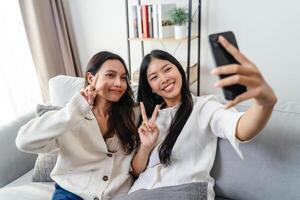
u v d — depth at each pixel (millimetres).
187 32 2205
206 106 1055
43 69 2443
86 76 1140
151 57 1107
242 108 1107
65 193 1064
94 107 1147
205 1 2203
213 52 571
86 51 2920
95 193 1032
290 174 958
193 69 2287
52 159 1271
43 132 960
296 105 1046
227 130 854
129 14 2525
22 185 1288
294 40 2008
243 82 531
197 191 938
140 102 1208
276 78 2182
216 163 1095
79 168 1087
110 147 1138
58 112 1008
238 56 545
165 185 1018
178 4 2311
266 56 2154
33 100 2432
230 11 2146
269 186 994
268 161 994
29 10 2270
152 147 1100
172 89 1073
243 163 1039
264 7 2021
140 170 1133
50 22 2447
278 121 1001
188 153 1043
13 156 1359
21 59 2303
